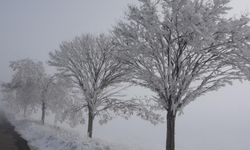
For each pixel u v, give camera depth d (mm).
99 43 21094
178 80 11602
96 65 21156
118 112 20203
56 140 15375
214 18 11516
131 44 12281
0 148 14070
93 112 21016
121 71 19719
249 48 10945
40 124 29156
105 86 20938
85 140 15641
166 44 11969
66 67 21609
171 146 12039
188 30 10719
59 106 32094
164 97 12328
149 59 12172
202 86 11953
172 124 12211
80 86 21688
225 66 11891
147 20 11547
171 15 11281
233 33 11102
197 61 11727
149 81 12266
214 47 11523
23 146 15102
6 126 28219
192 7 10609
